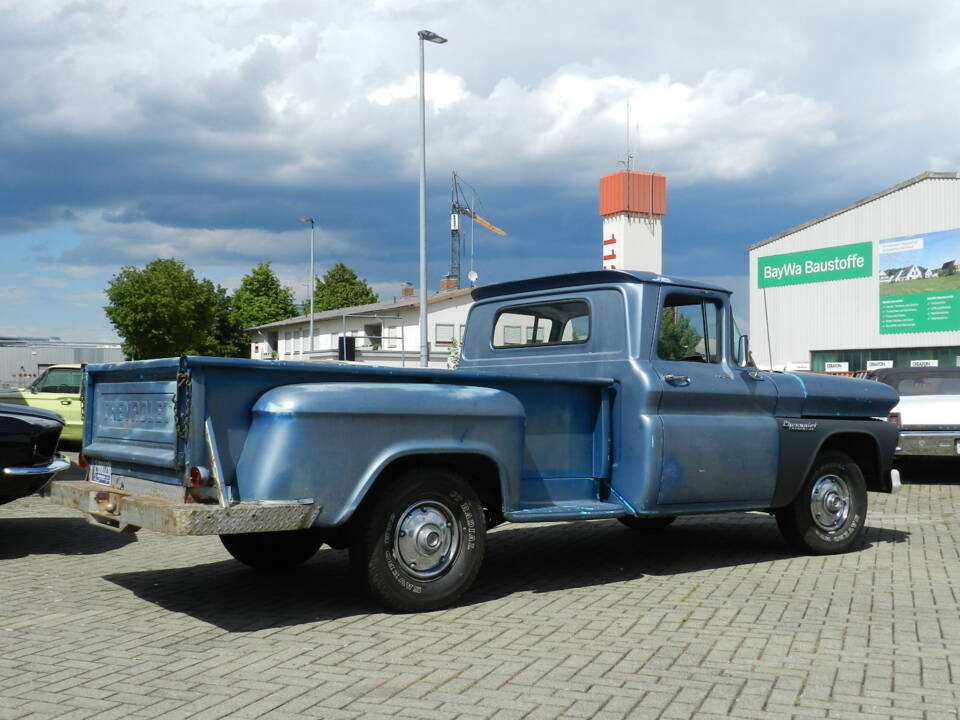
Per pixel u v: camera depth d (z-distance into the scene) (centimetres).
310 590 634
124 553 777
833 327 4412
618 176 5012
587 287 714
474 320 817
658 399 670
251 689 423
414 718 388
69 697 411
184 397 500
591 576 693
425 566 574
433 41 2652
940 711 400
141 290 5994
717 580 680
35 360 5234
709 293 722
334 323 6369
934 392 1337
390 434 544
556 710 398
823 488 784
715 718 390
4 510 1038
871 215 4262
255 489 507
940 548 821
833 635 522
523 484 631
